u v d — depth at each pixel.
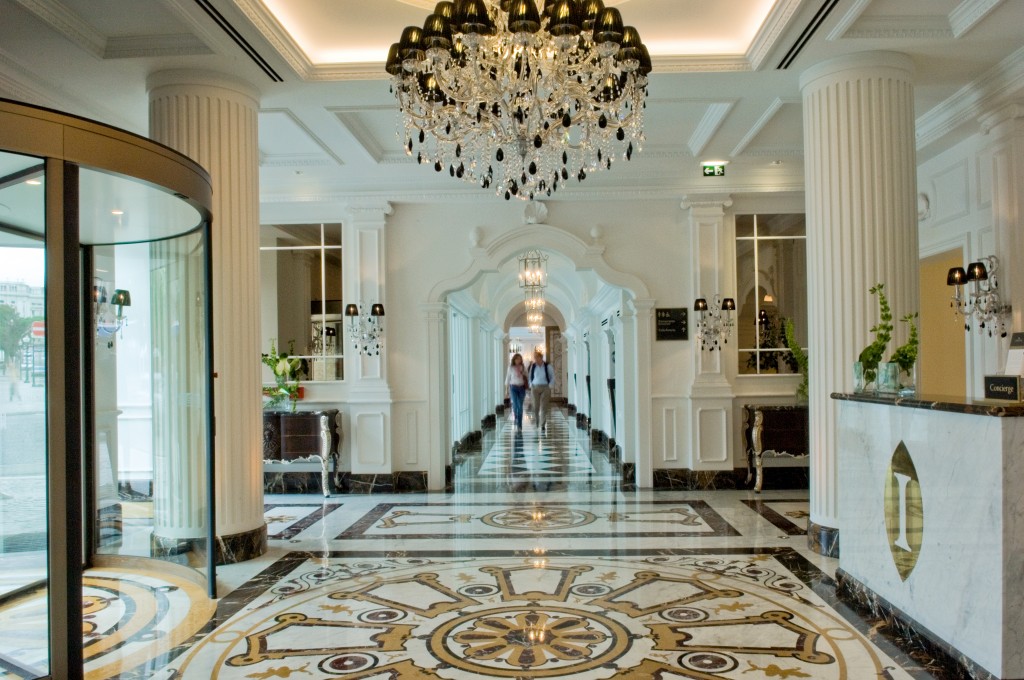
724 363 9.74
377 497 9.31
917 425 4.11
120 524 5.67
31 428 3.50
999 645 3.37
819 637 4.33
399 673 3.92
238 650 4.26
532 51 4.76
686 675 3.84
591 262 9.80
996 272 6.86
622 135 5.04
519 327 32.28
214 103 6.21
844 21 5.40
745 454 9.68
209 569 5.22
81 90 6.55
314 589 5.41
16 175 3.55
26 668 3.45
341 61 6.51
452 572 5.81
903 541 4.30
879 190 5.96
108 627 4.66
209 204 4.91
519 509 8.37
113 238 5.50
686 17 5.95
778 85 6.71
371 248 9.80
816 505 6.30
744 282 9.80
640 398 9.75
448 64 4.82
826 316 6.12
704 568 5.82
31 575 3.47
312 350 9.95
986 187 7.09
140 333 5.54
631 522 7.59
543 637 4.40
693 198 9.66
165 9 5.30
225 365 6.23
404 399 9.89
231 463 6.21
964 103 6.89
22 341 3.50
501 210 9.91
